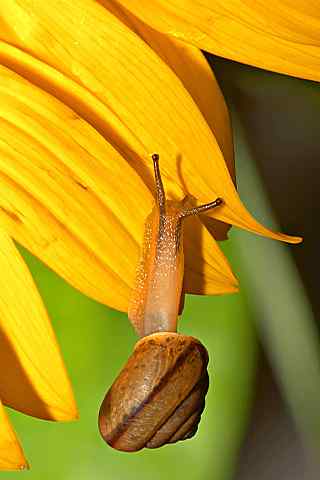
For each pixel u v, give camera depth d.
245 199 0.28
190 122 0.24
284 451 0.36
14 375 0.25
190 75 0.25
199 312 0.28
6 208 0.25
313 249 0.34
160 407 0.25
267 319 0.28
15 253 0.25
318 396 0.29
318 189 0.34
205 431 0.28
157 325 0.25
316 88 0.29
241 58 0.24
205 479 0.28
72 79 0.24
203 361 0.25
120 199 0.25
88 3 0.24
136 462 0.28
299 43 0.24
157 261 0.25
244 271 0.28
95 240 0.25
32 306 0.25
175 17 0.24
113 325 0.28
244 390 0.28
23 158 0.25
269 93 0.29
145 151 0.24
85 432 0.28
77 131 0.24
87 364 0.28
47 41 0.24
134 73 0.24
